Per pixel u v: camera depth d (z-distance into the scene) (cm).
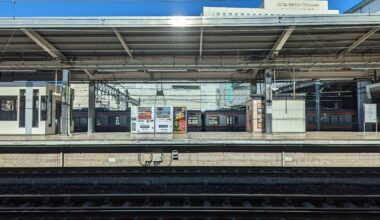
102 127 3284
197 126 3247
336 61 1998
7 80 2547
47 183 1033
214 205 804
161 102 4819
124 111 3306
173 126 2247
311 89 4053
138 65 2019
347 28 1658
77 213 702
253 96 2325
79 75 2617
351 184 1023
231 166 1301
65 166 1414
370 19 1545
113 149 1427
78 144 1408
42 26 1586
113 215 701
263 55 2167
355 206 792
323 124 3291
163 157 1417
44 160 1420
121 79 2647
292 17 1570
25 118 1989
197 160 1416
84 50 2025
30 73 2550
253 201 820
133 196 821
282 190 991
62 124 2133
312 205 790
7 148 1427
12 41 1881
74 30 1655
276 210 719
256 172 1113
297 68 2150
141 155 1416
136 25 1589
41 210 729
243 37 1812
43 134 1991
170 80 2691
